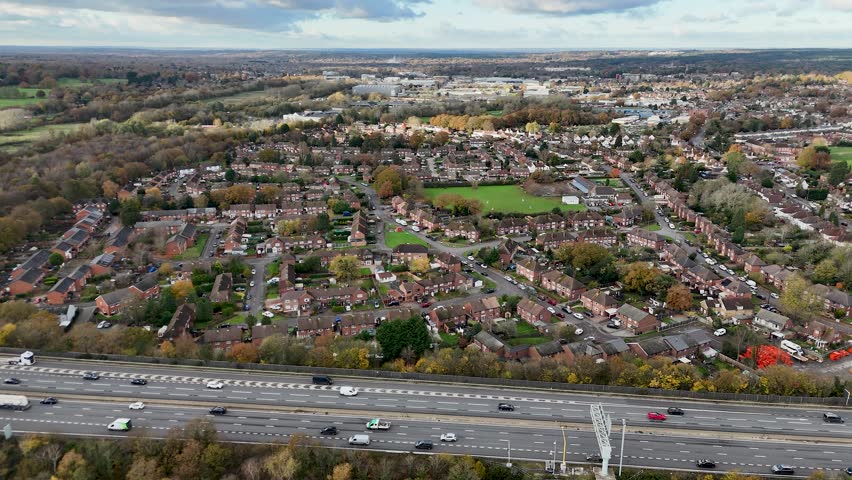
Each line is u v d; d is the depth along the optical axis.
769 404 166.62
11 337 188.00
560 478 134.75
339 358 181.38
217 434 147.00
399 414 158.75
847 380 178.38
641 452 144.62
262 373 178.62
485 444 146.88
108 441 140.25
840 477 131.50
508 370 176.75
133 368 179.25
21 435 145.12
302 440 142.50
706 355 197.88
